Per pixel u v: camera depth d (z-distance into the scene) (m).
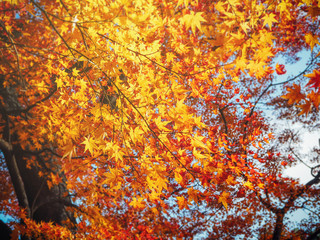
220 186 6.68
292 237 10.45
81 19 2.25
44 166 5.66
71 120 2.96
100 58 2.47
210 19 2.66
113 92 2.94
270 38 2.31
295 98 1.69
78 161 3.67
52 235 4.28
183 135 2.83
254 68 2.45
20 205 4.91
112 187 3.00
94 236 4.52
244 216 10.44
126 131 2.89
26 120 5.18
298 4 2.23
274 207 9.35
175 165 2.88
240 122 8.95
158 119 2.72
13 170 5.01
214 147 3.29
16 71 4.88
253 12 2.33
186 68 3.41
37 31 6.23
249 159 5.22
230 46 2.41
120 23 2.11
